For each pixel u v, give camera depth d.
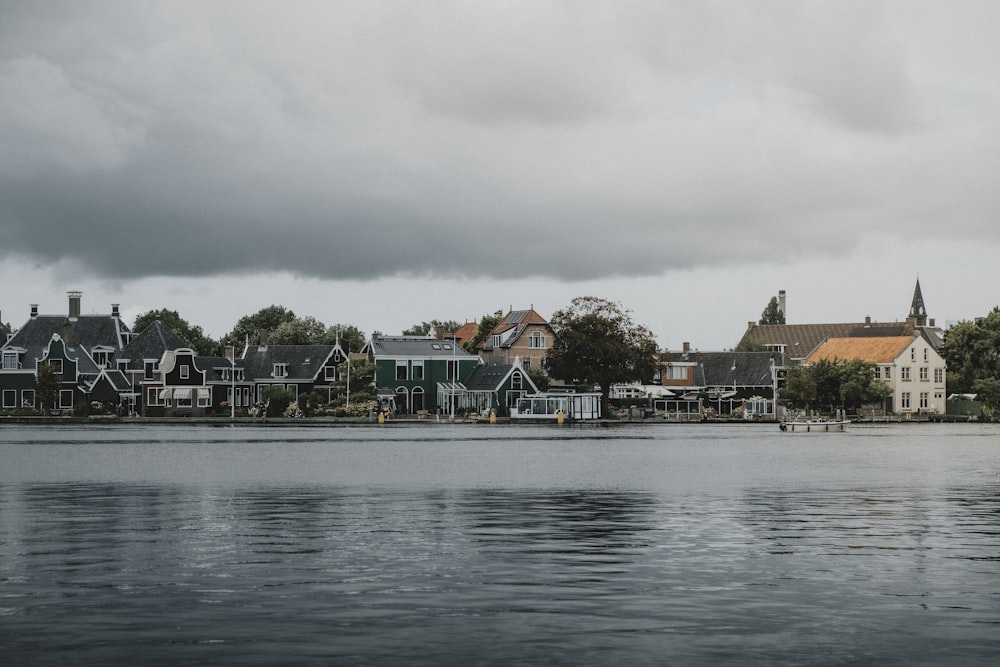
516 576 26.48
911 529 35.22
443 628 21.11
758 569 27.42
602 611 22.56
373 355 172.75
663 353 188.00
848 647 19.75
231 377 173.75
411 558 29.20
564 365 163.62
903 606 23.05
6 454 79.38
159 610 22.69
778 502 44.16
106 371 171.25
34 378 170.38
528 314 184.12
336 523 37.03
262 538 33.19
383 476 58.53
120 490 49.94
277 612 22.50
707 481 55.31
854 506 42.59
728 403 186.50
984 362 194.00
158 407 168.38
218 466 66.62
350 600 23.69
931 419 180.25
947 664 18.70
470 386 170.62
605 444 96.75
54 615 22.20
